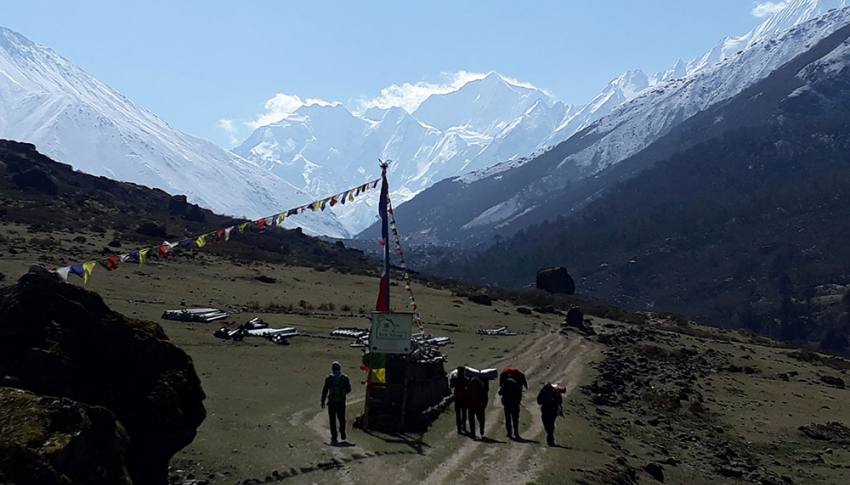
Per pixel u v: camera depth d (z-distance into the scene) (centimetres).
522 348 4072
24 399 952
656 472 2028
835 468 2516
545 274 8800
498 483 1576
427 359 2273
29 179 8800
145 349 1227
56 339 1141
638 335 5428
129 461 1128
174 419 1198
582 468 1797
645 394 3250
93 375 1165
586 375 3462
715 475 2202
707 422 2980
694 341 5669
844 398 3862
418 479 1534
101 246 5891
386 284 2111
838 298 14350
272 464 1502
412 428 2016
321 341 3341
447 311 5388
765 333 13888
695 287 17312
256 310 4088
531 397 2808
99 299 1238
